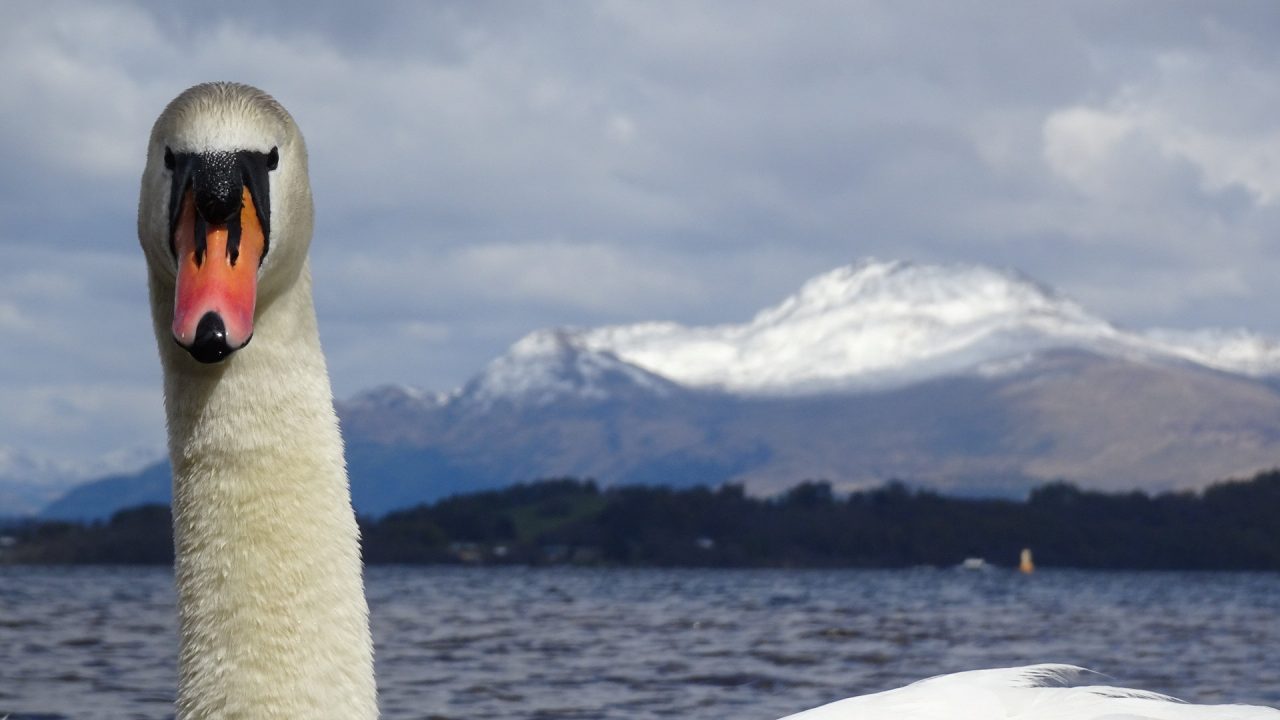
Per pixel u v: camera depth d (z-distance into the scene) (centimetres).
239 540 611
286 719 604
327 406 636
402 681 2673
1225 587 12450
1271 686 2781
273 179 588
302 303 633
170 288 613
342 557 625
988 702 930
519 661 3145
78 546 18262
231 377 616
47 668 2819
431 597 7600
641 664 3086
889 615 5791
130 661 3019
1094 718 886
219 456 613
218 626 608
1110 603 7856
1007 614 6172
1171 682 2866
